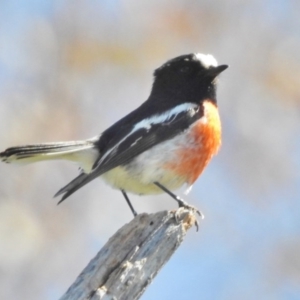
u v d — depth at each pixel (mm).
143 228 8969
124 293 8508
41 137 14367
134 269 8617
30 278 13242
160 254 8812
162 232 8930
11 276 13188
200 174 12109
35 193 13836
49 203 13812
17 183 13766
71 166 14070
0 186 13727
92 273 8570
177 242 8930
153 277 8727
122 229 8969
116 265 8664
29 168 13898
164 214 9055
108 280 8539
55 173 14055
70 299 8383
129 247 8812
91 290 8461
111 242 8852
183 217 9062
